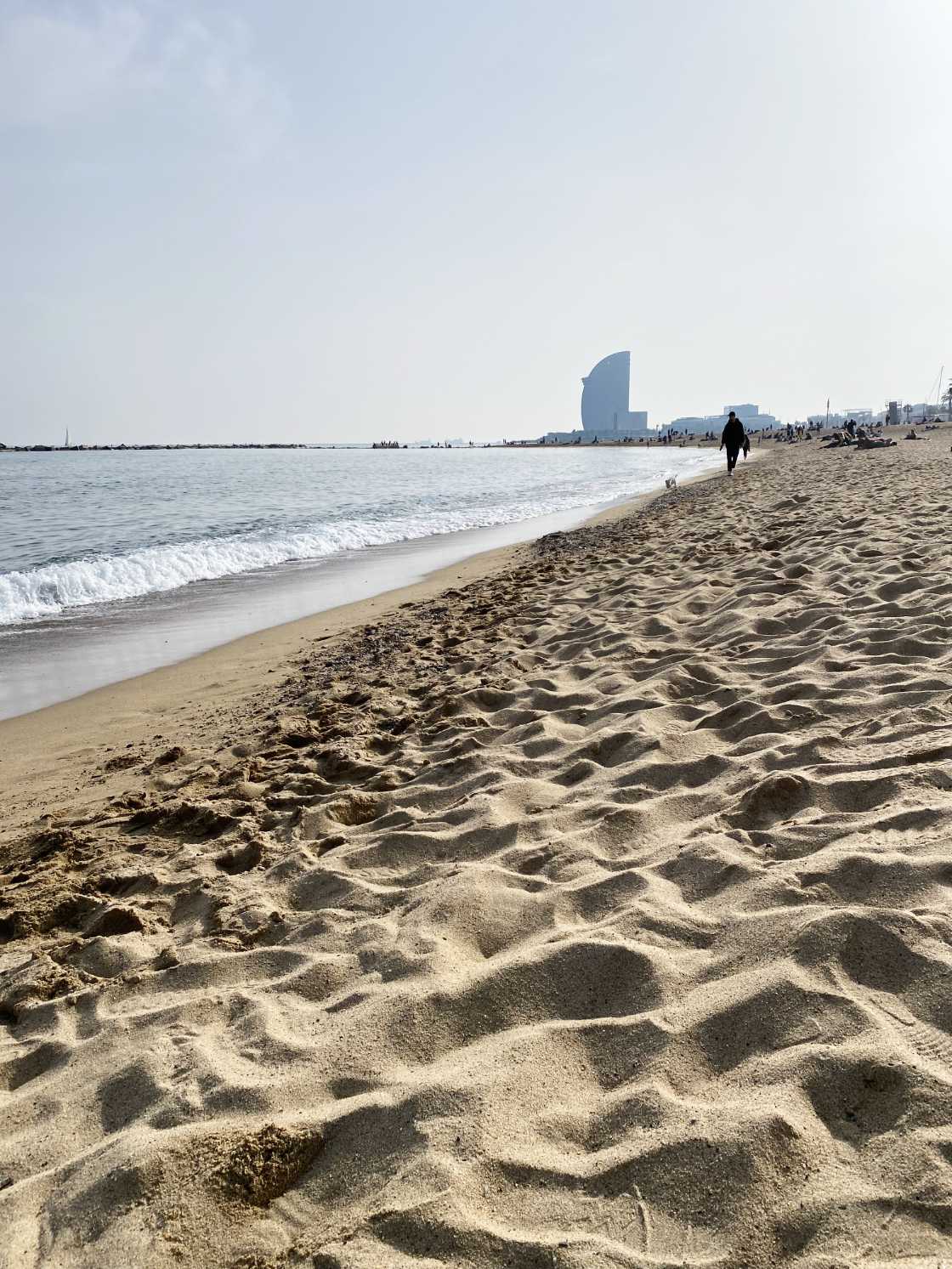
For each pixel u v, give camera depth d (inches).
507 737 187.8
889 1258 57.2
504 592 406.3
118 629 385.1
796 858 114.2
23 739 239.6
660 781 151.2
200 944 118.2
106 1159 75.5
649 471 2004.2
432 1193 67.7
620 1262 60.1
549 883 120.9
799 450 1891.0
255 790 177.8
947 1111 68.0
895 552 322.3
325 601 446.0
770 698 181.2
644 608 301.1
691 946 99.5
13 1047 101.4
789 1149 67.1
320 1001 100.8
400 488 1582.2
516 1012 92.7
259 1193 72.4
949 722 150.6
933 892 98.6
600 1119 75.0
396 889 126.1
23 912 134.5
